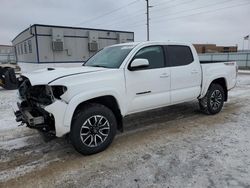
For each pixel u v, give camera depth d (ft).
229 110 20.06
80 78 10.98
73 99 10.60
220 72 18.20
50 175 9.79
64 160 11.13
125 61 12.79
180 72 15.21
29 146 12.87
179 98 15.47
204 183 8.93
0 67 33.78
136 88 13.03
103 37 67.62
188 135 14.11
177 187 8.73
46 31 57.26
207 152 11.64
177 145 12.62
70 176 9.69
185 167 10.20
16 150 12.35
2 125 16.78
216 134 14.17
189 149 12.06
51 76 11.02
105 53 15.39
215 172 9.71
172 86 14.89
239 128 15.21
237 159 10.82
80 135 11.03
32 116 11.05
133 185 8.95
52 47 58.34
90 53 66.03
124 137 13.96
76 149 11.16
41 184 9.14
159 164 10.53
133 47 13.62
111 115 12.00
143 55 13.62
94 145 11.55
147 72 13.47
